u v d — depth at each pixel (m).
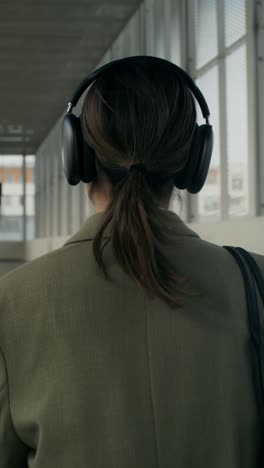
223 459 0.73
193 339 0.75
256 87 5.48
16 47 12.44
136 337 0.75
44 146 22.14
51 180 20.36
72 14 10.41
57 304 0.75
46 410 0.72
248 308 0.79
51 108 17.89
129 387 0.73
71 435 0.71
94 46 12.39
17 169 24.30
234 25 6.07
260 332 0.78
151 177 0.81
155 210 0.78
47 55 12.98
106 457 0.71
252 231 4.81
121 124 0.78
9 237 24.48
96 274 0.77
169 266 0.78
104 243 0.78
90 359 0.73
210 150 0.94
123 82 0.79
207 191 6.75
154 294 0.75
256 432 0.76
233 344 0.77
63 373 0.73
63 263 0.78
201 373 0.75
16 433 0.75
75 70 14.16
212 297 0.78
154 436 0.72
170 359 0.75
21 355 0.75
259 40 5.44
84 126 0.84
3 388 0.74
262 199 5.50
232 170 6.13
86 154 0.85
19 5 10.02
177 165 0.81
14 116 19.03
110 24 10.98
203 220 6.87
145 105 0.78
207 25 6.87
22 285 0.77
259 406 0.75
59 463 0.71
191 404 0.74
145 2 9.41
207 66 6.88
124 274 0.77
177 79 0.82
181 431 0.73
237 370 0.76
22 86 15.53
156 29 8.98
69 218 17.03
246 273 0.81
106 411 0.72
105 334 0.75
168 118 0.79
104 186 0.84
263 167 5.49
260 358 0.76
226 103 6.30
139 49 9.86
